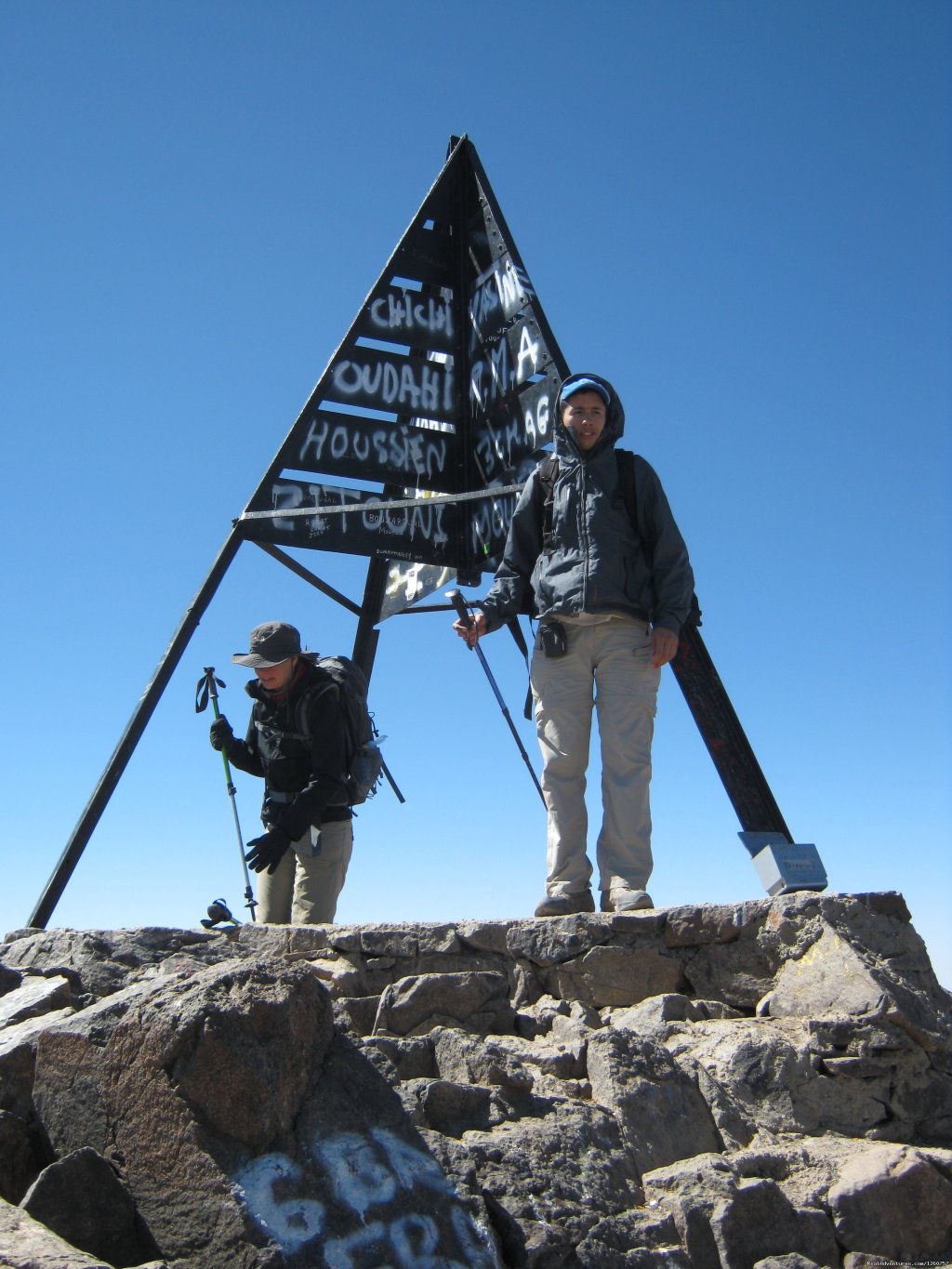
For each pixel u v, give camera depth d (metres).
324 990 3.42
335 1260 2.94
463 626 5.88
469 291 9.34
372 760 6.31
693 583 5.80
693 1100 4.16
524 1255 3.28
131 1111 3.25
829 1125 4.29
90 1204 3.18
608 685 5.66
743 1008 4.83
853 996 4.50
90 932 5.18
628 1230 3.49
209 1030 3.15
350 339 8.81
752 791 6.47
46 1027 3.55
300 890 6.25
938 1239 3.82
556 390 8.44
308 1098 3.25
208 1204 3.04
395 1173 3.17
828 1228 3.74
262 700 6.14
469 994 4.77
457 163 9.41
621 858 5.52
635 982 4.91
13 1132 3.48
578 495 5.75
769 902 4.87
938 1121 4.34
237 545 8.32
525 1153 3.60
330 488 8.74
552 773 5.75
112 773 7.54
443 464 9.08
